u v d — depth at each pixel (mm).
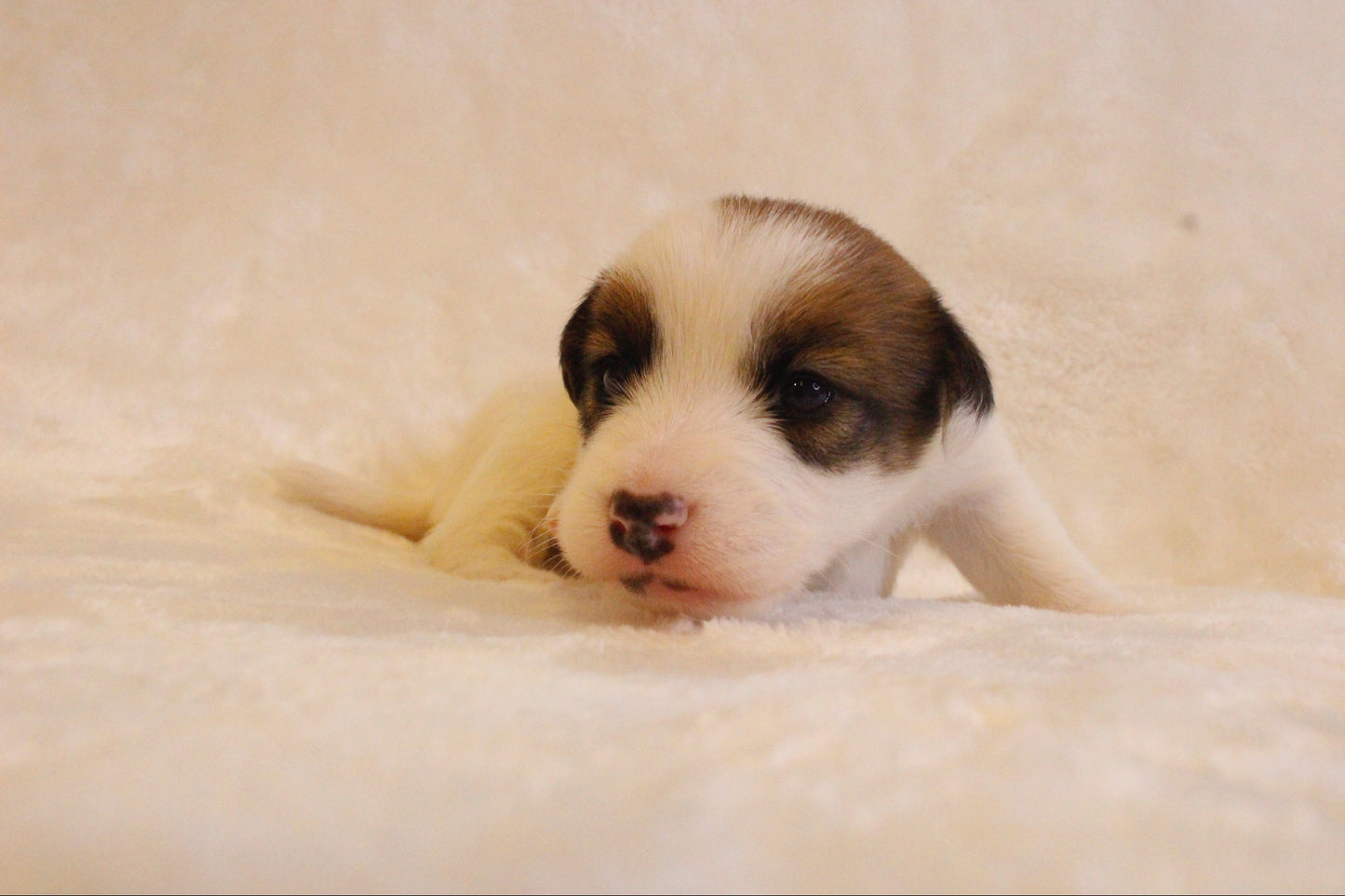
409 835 182
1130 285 495
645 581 287
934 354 325
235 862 174
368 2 499
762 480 290
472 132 512
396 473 467
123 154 470
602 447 298
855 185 526
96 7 471
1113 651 260
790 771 204
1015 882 179
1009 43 522
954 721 218
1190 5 516
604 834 184
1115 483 485
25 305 448
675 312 306
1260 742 216
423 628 269
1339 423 465
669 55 526
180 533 353
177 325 463
